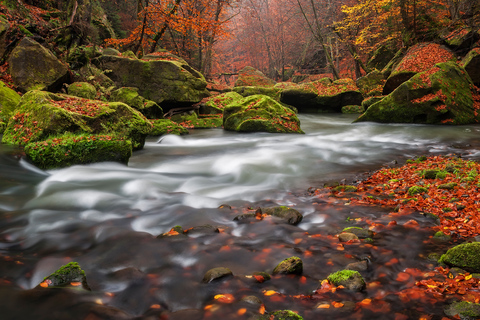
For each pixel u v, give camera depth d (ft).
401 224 13.66
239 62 172.04
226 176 23.40
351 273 9.30
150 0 67.82
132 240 12.01
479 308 7.62
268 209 15.05
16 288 8.77
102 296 8.56
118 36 83.97
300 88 77.25
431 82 47.57
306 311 8.09
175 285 9.24
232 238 12.25
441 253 10.98
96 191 17.95
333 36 107.96
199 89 52.65
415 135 40.45
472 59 55.06
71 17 48.88
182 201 17.16
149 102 46.11
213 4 79.30
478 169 21.36
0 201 15.74
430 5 73.72
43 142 21.81
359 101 76.79
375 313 7.91
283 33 140.26
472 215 13.84
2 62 39.04
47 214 14.61
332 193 18.62
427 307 8.05
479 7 59.21
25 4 49.16
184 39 86.79
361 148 33.27
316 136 41.29
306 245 11.83
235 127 45.60
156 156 29.71
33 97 27.50
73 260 10.62
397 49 89.66
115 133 29.60
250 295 8.66
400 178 21.40
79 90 39.29
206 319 7.66
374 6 79.25
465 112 46.88
